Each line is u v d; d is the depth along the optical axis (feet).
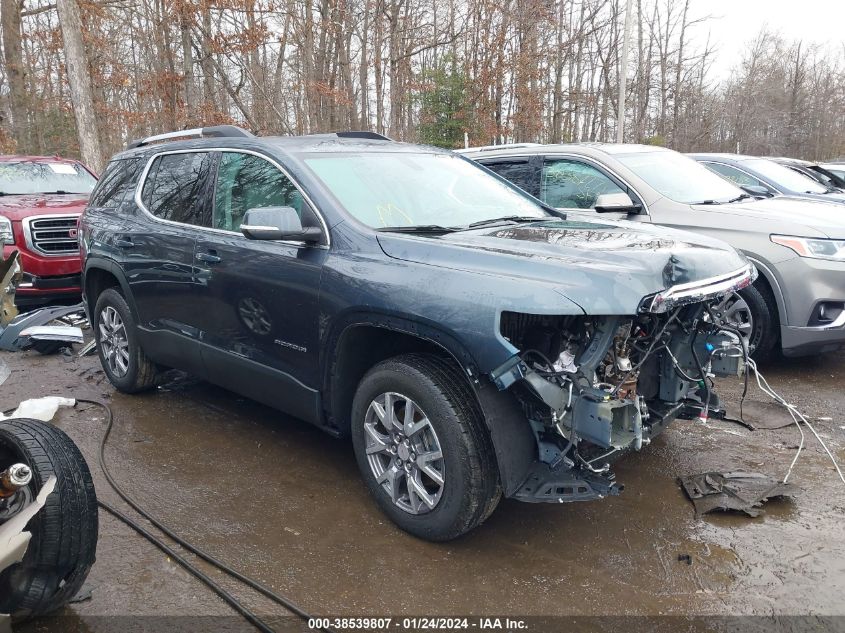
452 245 10.58
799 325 17.75
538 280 9.39
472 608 9.17
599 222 13.62
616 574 9.91
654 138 105.70
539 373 9.36
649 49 117.91
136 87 79.46
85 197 29.40
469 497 9.88
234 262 13.19
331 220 11.84
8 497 7.98
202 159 14.93
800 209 19.75
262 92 62.39
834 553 10.41
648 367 11.21
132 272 15.99
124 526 11.25
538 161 22.67
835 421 15.64
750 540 10.78
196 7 55.11
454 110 81.20
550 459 9.70
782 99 154.71
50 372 19.70
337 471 13.23
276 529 11.09
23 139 64.80
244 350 13.39
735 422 15.57
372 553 10.43
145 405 16.81
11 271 8.66
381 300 10.46
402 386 10.50
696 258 10.18
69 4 44.75
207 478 12.89
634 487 12.56
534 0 84.48
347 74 71.15
